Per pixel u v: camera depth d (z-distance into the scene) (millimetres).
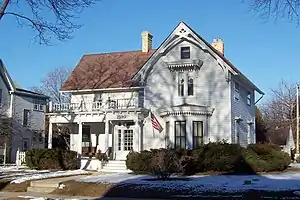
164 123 30406
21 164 34031
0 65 41219
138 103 32875
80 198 17891
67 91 35688
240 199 16641
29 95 43969
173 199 17516
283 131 59375
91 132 35000
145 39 37625
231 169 25016
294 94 62125
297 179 20969
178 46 30828
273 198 16281
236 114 30781
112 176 24328
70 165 30656
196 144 29047
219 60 29297
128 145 32500
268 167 25297
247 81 32938
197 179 21578
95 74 36562
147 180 21359
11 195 19062
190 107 29078
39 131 45125
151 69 31516
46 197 18219
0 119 39031
